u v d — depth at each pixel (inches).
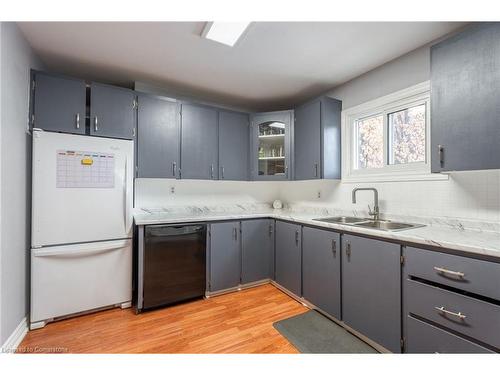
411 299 56.4
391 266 61.0
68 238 76.6
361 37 71.9
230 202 132.0
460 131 56.7
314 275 86.2
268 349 64.9
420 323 54.4
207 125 112.8
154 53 81.2
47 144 73.9
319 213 116.2
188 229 93.5
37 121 75.5
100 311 84.4
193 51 79.9
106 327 74.6
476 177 64.7
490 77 51.9
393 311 60.3
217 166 115.3
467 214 66.2
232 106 134.6
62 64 88.5
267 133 124.0
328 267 80.3
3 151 58.6
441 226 71.1
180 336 70.5
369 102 94.0
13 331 64.1
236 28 67.9
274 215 109.7
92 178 80.7
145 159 97.2
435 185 73.5
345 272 74.1
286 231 101.9
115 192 84.7
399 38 72.2
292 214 112.1
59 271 75.6
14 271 64.5
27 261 72.7
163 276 87.9
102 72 95.1
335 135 104.0
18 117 66.9
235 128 120.7
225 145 117.7
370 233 65.7
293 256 97.3
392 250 60.8
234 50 79.4
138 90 104.5
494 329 43.3
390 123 90.6
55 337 68.9
